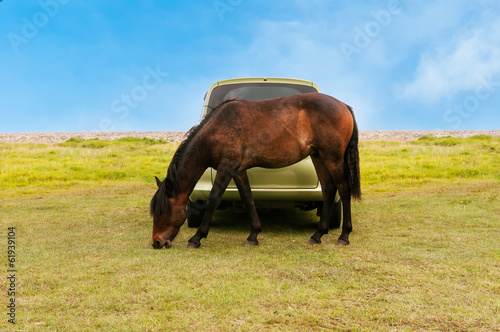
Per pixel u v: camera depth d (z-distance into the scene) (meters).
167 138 27.31
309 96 3.79
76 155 15.76
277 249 3.64
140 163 13.70
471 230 4.43
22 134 33.03
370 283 2.62
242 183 3.89
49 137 29.62
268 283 2.62
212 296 2.38
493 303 2.26
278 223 5.15
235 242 3.99
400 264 3.06
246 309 2.19
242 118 3.66
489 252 3.41
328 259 3.22
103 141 22.73
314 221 5.29
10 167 11.97
